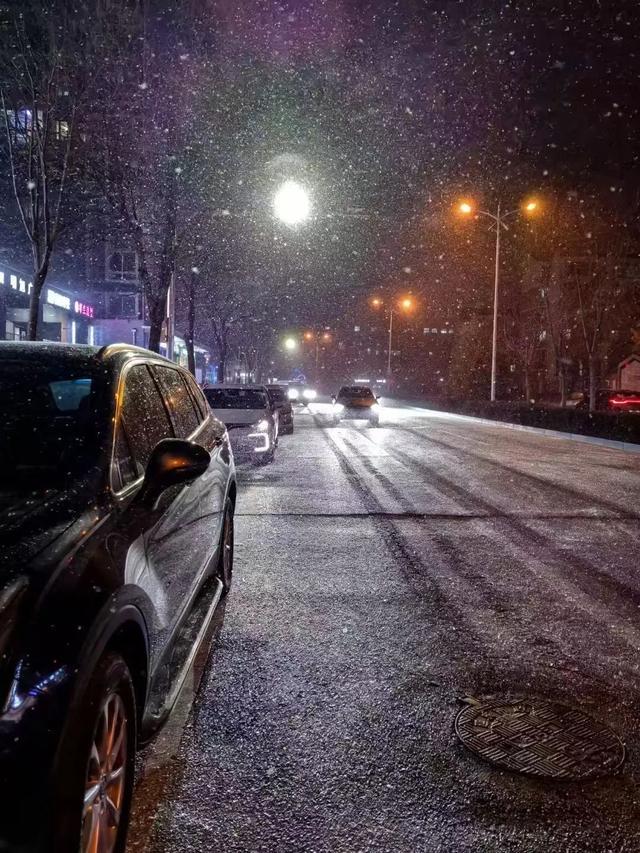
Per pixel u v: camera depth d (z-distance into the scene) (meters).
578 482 12.92
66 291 35.00
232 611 5.54
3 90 14.11
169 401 4.53
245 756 3.41
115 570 2.57
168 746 3.49
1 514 2.58
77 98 14.23
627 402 38.19
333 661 4.57
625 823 2.93
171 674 3.53
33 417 3.24
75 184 16.70
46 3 13.54
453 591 6.15
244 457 15.02
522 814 2.98
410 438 22.97
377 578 6.53
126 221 18.44
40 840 1.94
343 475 13.59
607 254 32.41
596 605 5.81
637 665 4.59
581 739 3.61
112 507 2.91
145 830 2.84
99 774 2.34
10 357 3.64
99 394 3.41
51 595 2.24
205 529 4.59
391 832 2.85
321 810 2.99
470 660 4.63
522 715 3.87
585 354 40.66
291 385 54.50
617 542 8.09
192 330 31.52
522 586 6.32
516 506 10.34
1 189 23.06
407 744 3.54
